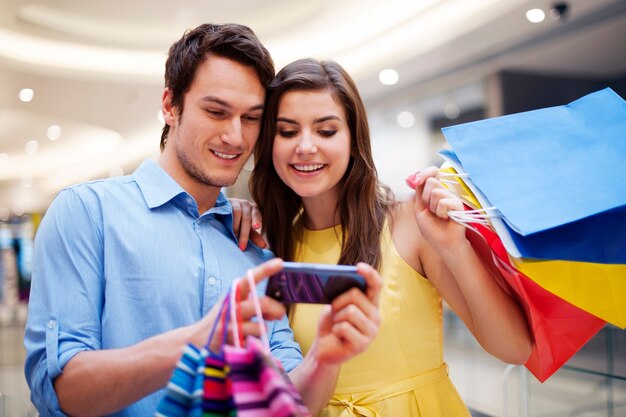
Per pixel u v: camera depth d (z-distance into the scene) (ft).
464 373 15.69
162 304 4.22
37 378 3.80
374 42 19.83
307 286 3.02
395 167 26.94
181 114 4.55
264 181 5.52
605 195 3.52
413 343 4.91
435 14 17.28
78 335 3.92
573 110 4.19
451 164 4.19
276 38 20.51
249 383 2.60
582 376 9.37
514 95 21.06
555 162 3.84
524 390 8.36
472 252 4.30
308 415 2.86
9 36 19.38
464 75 20.71
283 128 4.93
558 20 16.15
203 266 4.49
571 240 3.64
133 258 4.23
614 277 3.78
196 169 4.54
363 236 5.08
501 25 16.67
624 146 3.78
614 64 20.74
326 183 4.94
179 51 4.58
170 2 17.81
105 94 23.27
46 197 61.41
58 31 19.40
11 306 48.06
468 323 4.88
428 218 4.17
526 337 4.42
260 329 2.78
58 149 42.52
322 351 3.19
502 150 4.01
